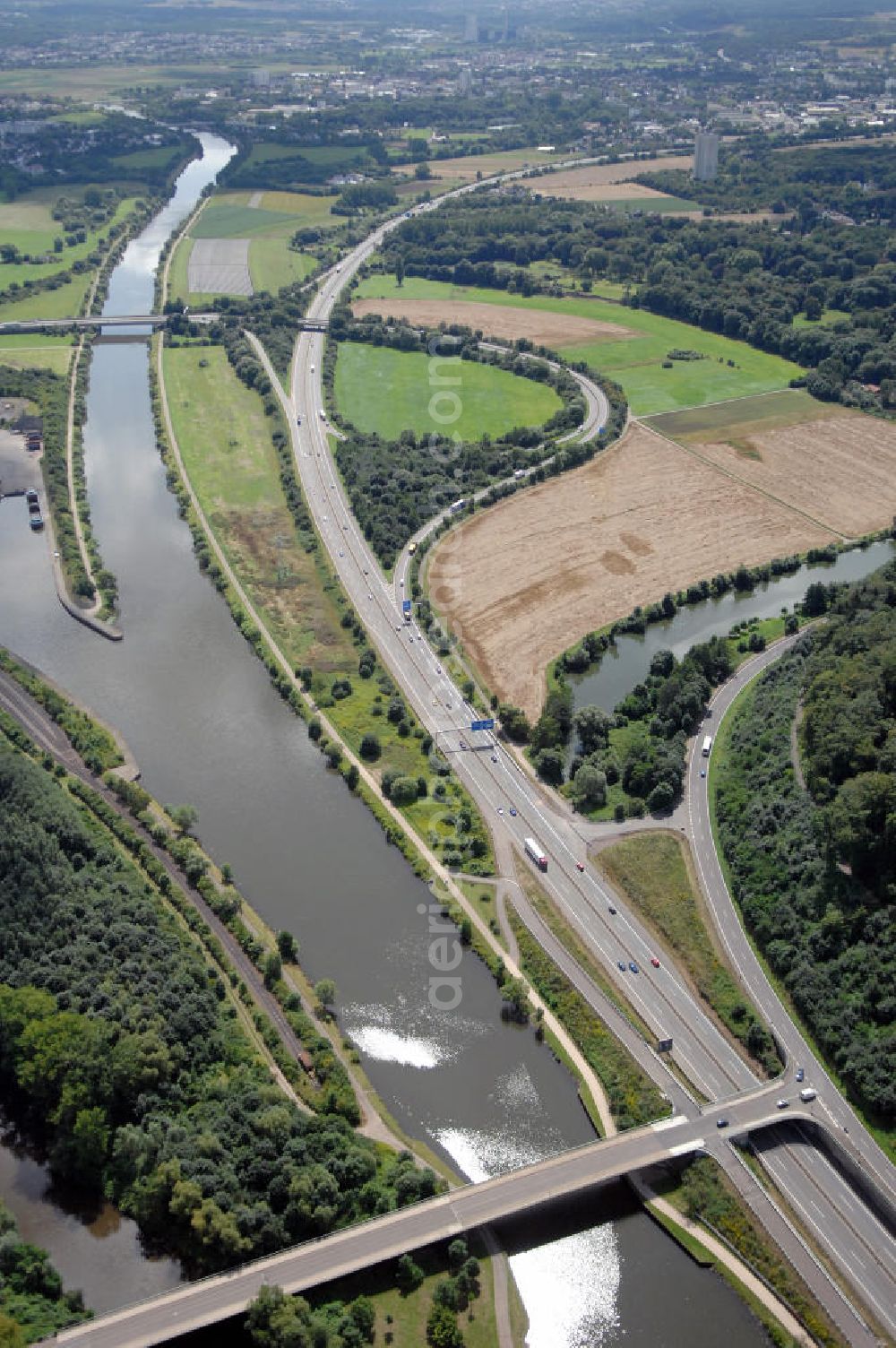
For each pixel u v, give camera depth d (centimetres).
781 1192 19138
